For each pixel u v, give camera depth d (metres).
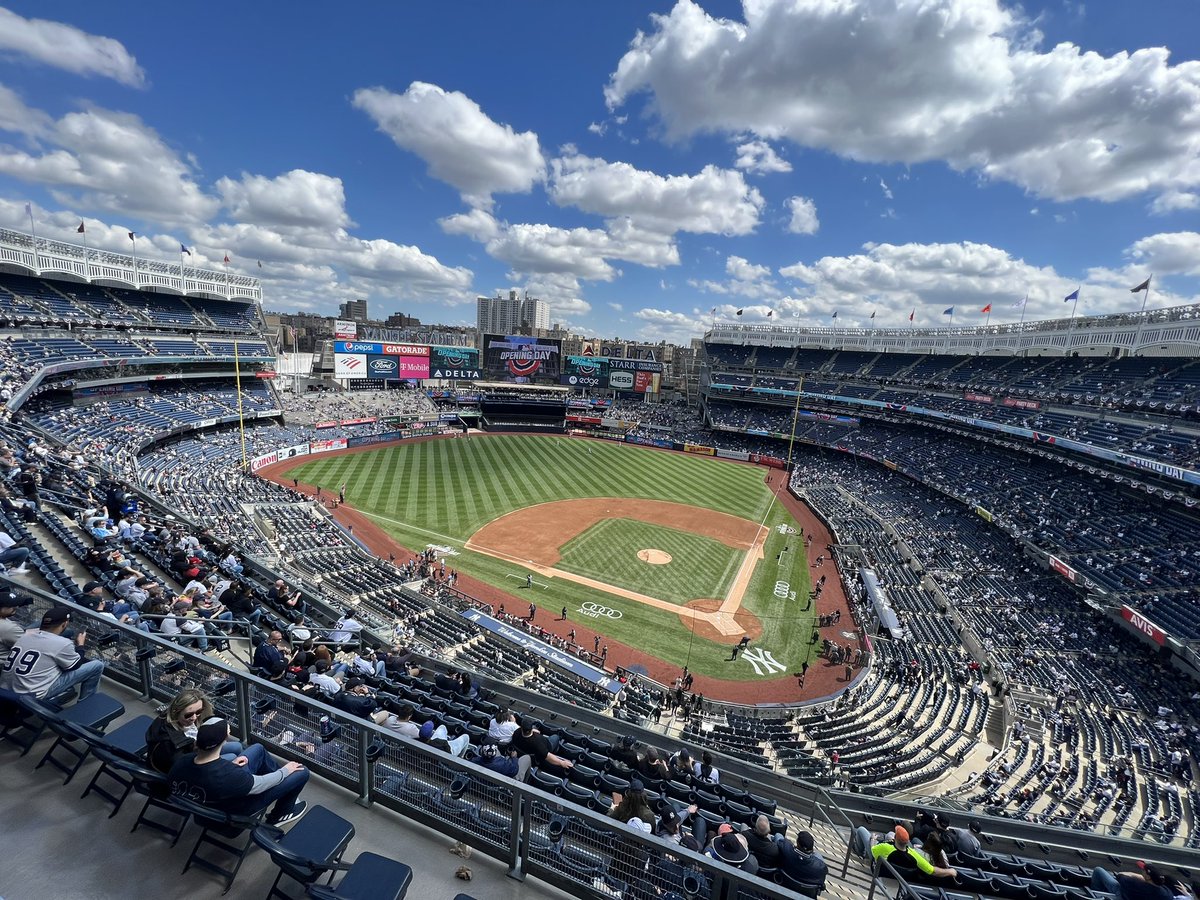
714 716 23.98
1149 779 20.28
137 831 5.44
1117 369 52.88
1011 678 27.02
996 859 10.20
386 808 6.24
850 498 60.09
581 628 32.03
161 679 7.55
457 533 45.06
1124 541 36.59
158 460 47.69
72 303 55.31
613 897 5.25
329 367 95.19
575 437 92.75
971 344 74.12
